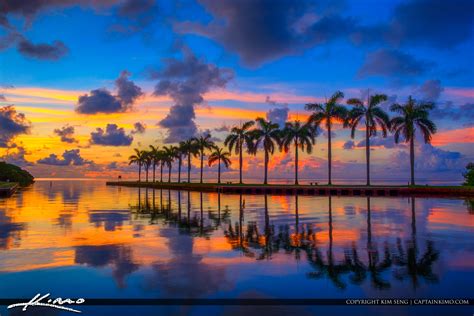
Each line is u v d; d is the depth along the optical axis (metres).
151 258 10.84
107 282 8.54
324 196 44.59
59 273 9.27
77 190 68.75
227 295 7.68
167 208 27.53
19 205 30.41
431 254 11.21
